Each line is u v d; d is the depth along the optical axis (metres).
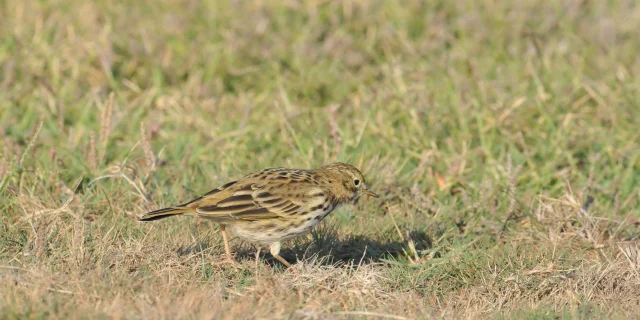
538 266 17.25
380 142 23.05
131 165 20.81
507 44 28.27
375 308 15.65
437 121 23.69
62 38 27.70
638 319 15.41
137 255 16.45
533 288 16.84
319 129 23.59
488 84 25.42
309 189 16.64
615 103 24.25
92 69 26.56
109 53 26.39
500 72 25.91
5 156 20.80
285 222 16.44
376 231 19.20
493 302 16.47
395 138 23.14
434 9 30.17
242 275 16.38
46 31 27.67
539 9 30.31
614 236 19.11
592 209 20.28
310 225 16.78
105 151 21.42
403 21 29.39
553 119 24.02
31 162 21.23
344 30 29.30
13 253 16.70
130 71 26.80
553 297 16.69
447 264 17.55
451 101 24.62
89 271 15.43
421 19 29.67
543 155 22.58
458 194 21.34
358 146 22.67
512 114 23.78
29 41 27.28
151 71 26.84
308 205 16.53
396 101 24.55
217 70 26.97
